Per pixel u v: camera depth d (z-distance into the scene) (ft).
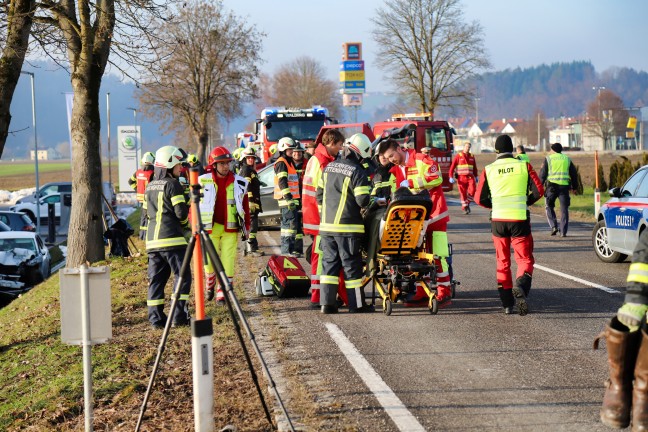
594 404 22.62
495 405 22.85
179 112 194.80
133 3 56.95
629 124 172.86
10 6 48.62
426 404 23.16
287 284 40.50
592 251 57.06
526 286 34.71
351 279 36.04
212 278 39.78
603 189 127.75
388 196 38.09
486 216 90.33
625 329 14.92
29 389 30.71
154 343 33.19
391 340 31.14
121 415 25.03
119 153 149.48
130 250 72.64
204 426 20.45
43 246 83.20
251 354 29.66
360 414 22.40
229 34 193.57
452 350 29.27
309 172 38.22
